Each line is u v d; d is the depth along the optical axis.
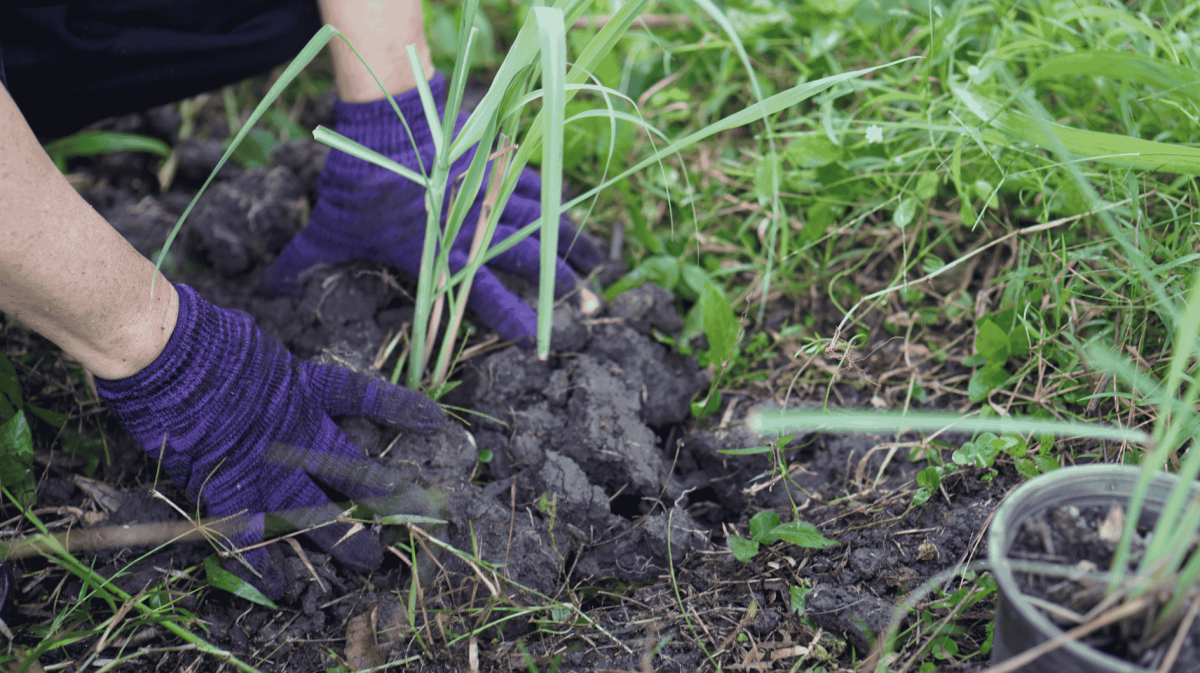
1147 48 1.56
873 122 1.56
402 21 1.36
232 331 1.22
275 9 1.46
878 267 1.76
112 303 1.04
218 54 1.42
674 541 1.30
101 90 1.40
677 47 1.94
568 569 1.34
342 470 1.28
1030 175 1.47
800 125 2.02
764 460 1.46
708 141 2.04
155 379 1.14
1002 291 1.61
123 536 1.29
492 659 1.21
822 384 1.60
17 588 1.28
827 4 1.79
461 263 1.54
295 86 2.29
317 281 1.60
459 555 1.23
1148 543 0.88
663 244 1.84
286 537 1.27
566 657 1.21
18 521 1.33
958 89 1.41
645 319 1.65
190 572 1.30
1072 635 0.76
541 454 1.41
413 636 1.22
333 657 1.22
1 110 0.88
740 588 1.27
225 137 2.12
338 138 1.12
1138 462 1.23
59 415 1.43
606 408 1.44
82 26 1.30
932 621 1.15
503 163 1.28
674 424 1.59
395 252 1.56
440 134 1.18
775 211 1.57
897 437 1.39
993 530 0.86
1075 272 1.38
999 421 0.98
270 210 1.75
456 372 1.56
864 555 1.25
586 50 1.11
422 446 1.39
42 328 1.04
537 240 1.67
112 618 1.19
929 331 1.64
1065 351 1.40
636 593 1.30
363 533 1.29
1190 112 1.45
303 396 1.30
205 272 1.78
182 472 1.23
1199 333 1.09
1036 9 1.74
